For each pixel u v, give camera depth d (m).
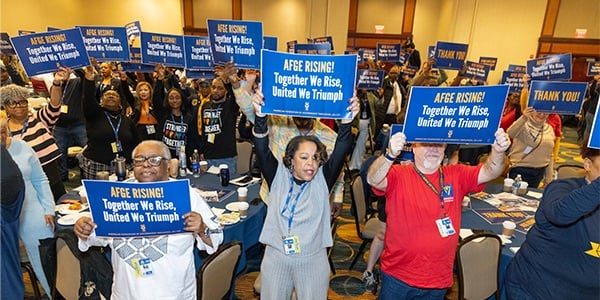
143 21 14.36
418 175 1.99
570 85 3.36
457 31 11.18
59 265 2.13
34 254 2.41
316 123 2.71
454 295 3.05
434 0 13.16
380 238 3.04
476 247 2.17
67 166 5.45
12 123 2.79
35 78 6.43
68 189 5.00
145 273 1.69
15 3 10.41
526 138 3.76
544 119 3.66
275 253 1.90
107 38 3.79
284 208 1.86
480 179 1.94
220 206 2.90
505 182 3.59
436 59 6.09
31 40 2.87
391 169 2.04
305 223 1.84
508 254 2.36
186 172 3.66
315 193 1.86
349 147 1.90
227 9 14.47
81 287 1.98
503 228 2.64
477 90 1.66
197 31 14.78
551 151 3.84
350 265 3.51
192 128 4.03
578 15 10.49
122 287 1.72
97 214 1.60
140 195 1.59
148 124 4.70
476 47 11.12
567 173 3.92
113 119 3.71
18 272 1.57
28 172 2.28
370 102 6.37
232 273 2.12
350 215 4.77
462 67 6.06
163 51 4.12
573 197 1.50
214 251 1.92
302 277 1.88
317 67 1.75
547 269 1.76
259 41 2.65
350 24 13.83
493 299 2.46
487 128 1.71
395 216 2.02
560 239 1.70
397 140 1.77
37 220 2.34
